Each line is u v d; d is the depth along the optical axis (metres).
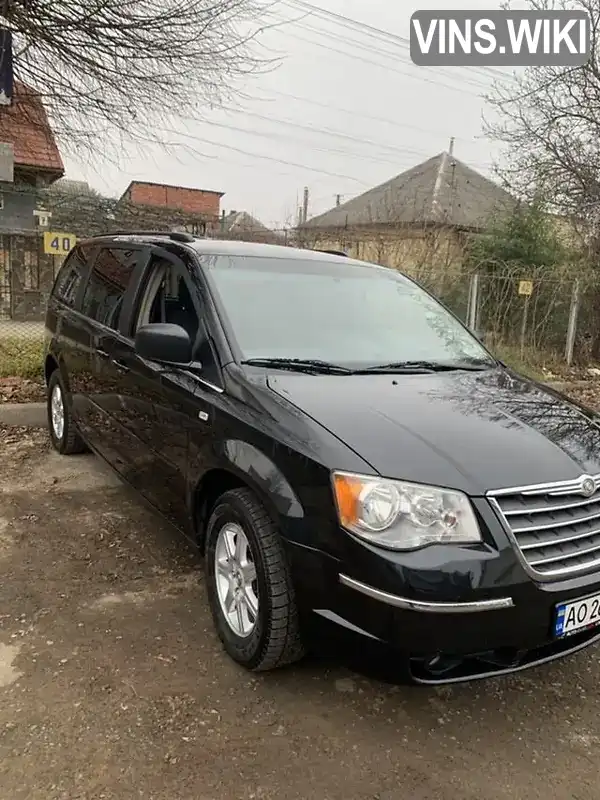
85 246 5.66
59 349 5.50
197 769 2.36
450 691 2.90
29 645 3.04
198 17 8.52
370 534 2.38
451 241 16.17
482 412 3.04
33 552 3.97
